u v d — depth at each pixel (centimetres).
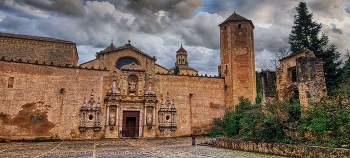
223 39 4272
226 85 4122
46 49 4025
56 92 3266
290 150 1597
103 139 3325
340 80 2972
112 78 3634
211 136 3681
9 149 2186
